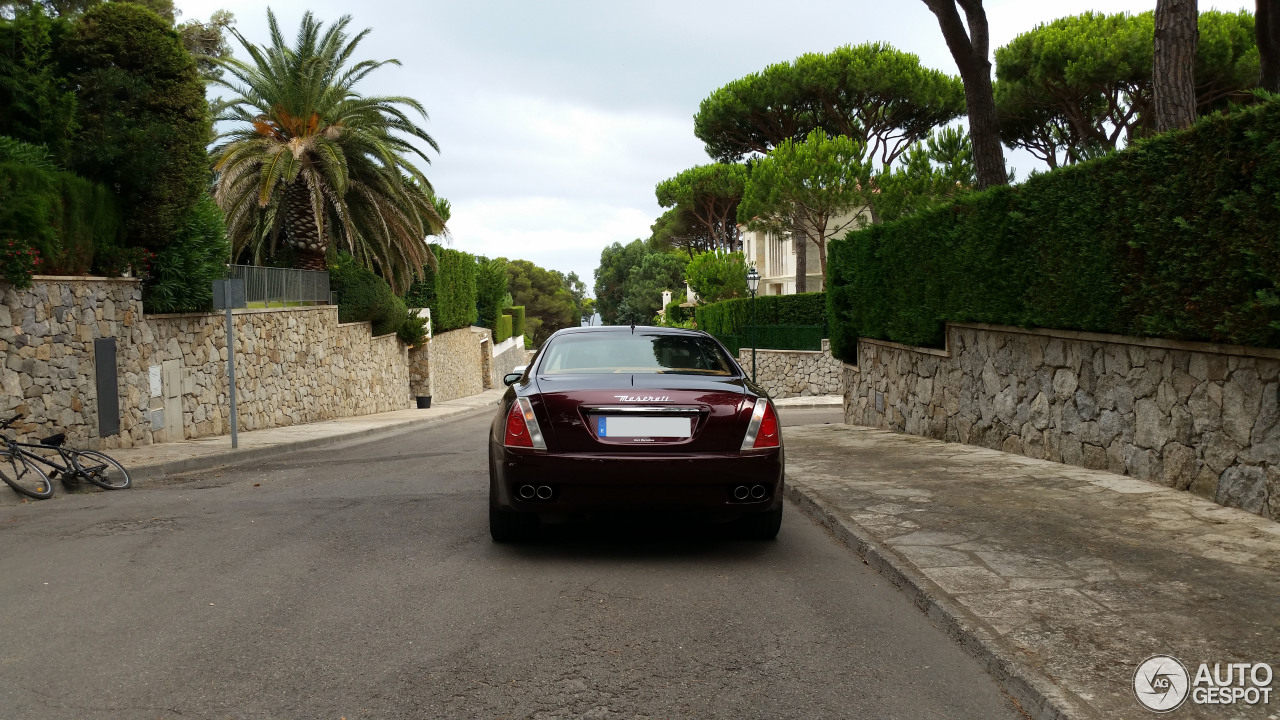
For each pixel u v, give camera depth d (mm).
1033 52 24672
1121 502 6562
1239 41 21766
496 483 5594
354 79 24609
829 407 27938
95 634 4156
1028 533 5707
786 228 34969
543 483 5289
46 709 3281
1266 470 5961
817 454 10227
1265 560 4891
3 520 7383
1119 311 7422
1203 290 6262
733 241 64250
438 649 3932
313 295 24188
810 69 36031
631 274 102438
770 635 4121
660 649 3932
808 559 5570
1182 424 6910
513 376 7777
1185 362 6848
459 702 3354
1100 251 7645
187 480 10461
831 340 17562
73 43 14094
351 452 14180
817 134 33094
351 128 23625
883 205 29375
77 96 13938
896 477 8117
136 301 14445
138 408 14406
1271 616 4004
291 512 7332
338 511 7348
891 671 3678
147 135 14000
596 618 4375
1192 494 6746
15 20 13805
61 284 12391
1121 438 7809
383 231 25484
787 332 34000
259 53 23219
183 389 16188
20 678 3594
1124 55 22500
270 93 23078
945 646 3975
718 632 4164
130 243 14781
